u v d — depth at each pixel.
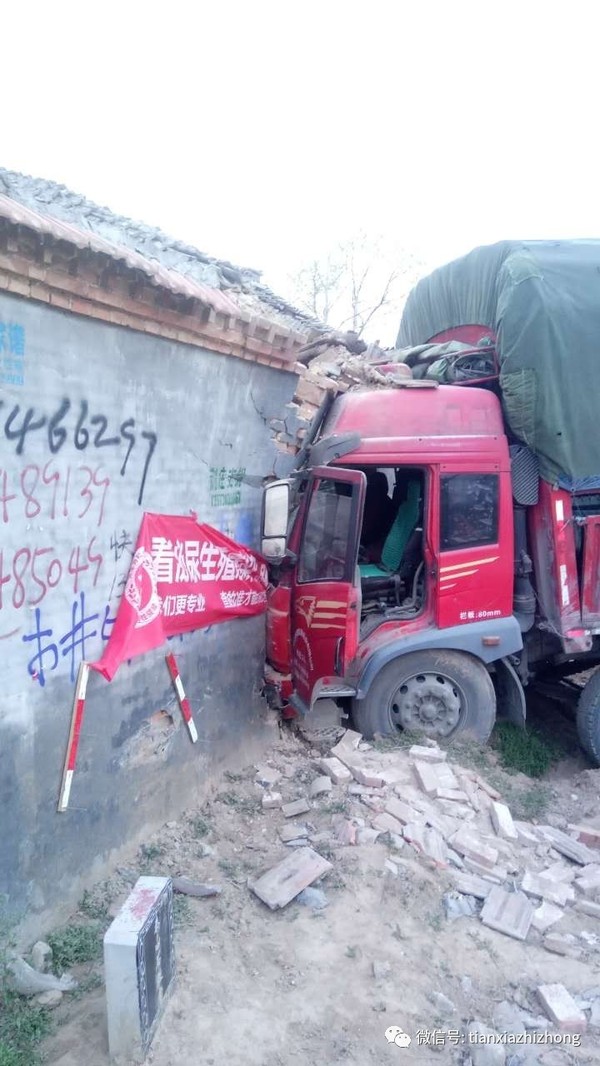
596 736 6.36
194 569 4.72
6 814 3.30
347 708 6.36
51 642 3.53
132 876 4.09
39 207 4.88
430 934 3.91
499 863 4.54
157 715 4.46
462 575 5.83
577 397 5.79
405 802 4.92
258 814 4.86
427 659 5.90
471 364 6.49
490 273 6.73
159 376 4.23
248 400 5.24
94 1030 3.14
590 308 5.86
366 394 5.88
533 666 6.83
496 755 6.16
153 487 4.29
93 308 3.58
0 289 3.06
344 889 4.12
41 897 3.55
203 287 4.66
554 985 3.66
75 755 3.71
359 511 5.51
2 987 3.15
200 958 3.61
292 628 5.86
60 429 3.50
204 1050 3.11
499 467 5.86
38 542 3.41
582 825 5.39
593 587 6.12
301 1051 3.17
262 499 5.46
